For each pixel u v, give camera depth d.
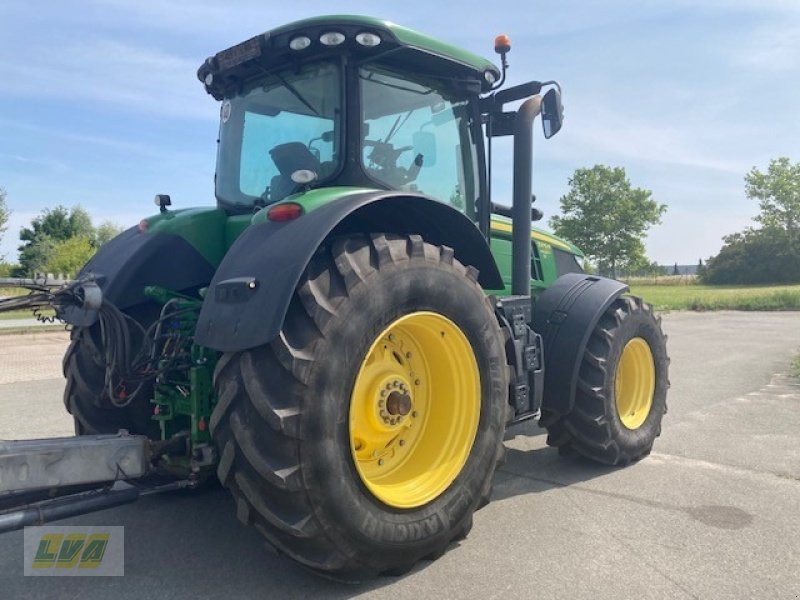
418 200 3.11
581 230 48.22
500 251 4.75
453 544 3.23
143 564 3.07
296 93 3.52
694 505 3.76
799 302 25.53
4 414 6.15
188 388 3.22
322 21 3.20
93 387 3.68
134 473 2.77
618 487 4.10
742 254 58.69
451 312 3.10
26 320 17.72
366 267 2.79
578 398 4.31
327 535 2.57
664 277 63.22
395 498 2.86
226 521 3.61
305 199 2.91
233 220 3.82
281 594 2.77
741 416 6.05
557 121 4.15
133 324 3.57
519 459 4.75
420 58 3.58
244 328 2.54
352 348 2.66
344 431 2.64
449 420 3.22
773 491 3.99
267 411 2.48
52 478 2.53
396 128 3.61
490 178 4.25
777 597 2.69
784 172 58.34
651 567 2.97
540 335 4.26
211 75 3.81
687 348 11.59
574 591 2.76
